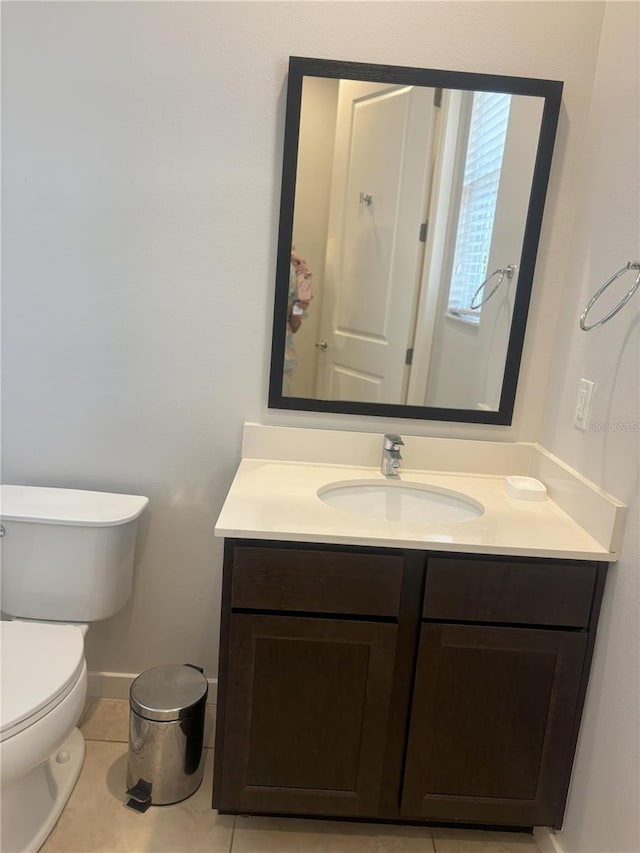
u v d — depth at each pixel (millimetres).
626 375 1432
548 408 1867
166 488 1955
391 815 1628
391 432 1916
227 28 1664
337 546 1465
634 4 1498
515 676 1527
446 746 1568
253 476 1779
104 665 2082
